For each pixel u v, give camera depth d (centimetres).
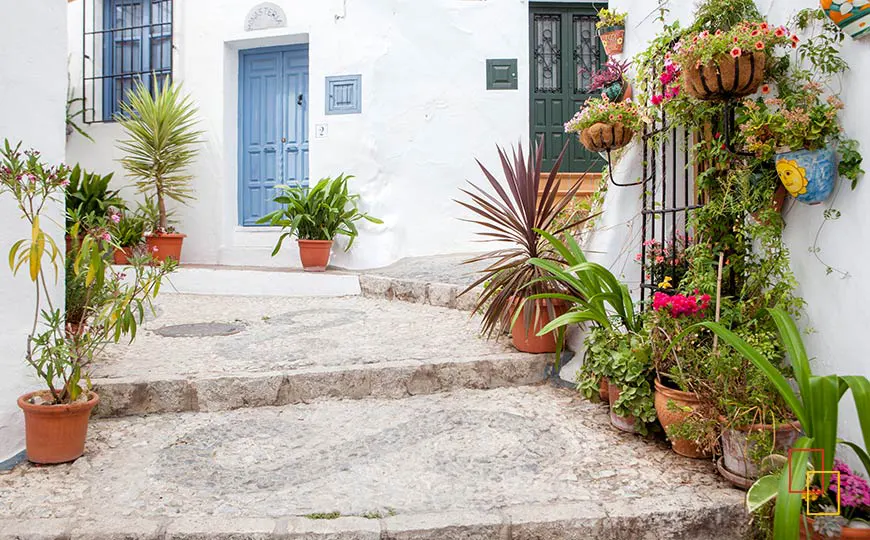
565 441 275
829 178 223
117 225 597
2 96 253
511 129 644
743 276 274
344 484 235
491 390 344
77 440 255
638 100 337
